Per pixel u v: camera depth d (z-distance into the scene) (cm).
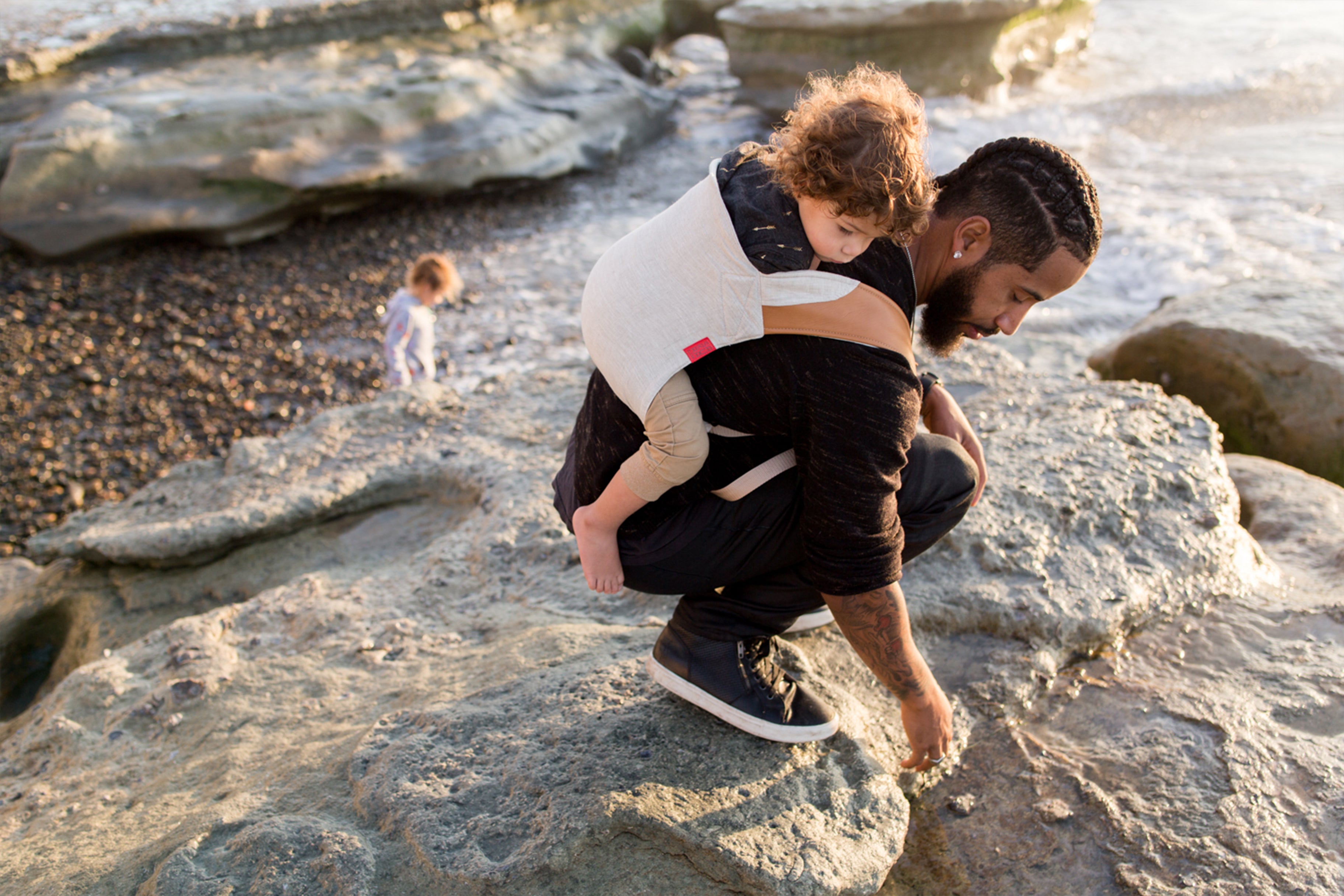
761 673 202
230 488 361
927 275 160
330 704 247
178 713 252
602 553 184
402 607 288
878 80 137
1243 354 510
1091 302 804
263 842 188
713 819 188
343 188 1030
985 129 1235
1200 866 198
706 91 1555
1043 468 304
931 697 182
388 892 182
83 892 190
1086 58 1512
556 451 356
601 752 202
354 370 806
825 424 150
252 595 326
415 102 1108
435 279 710
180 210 968
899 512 184
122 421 743
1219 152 1097
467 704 221
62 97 1052
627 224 1072
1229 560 285
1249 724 229
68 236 935
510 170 1127
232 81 1106
